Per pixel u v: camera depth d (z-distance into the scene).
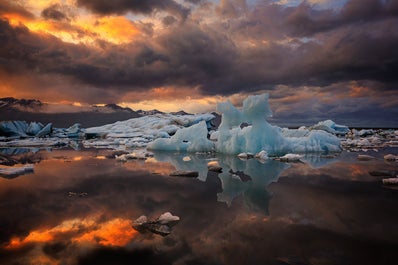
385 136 31.22
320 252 3.22
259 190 6.39
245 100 14.77
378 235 3.71
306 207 5.04
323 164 10.48
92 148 18.55
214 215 4.62
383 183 6.96
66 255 3.17
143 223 4.18
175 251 3.26
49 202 5.39
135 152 14.81
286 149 14.23
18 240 3.60
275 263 2.97
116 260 3.05
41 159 12.34
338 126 34.31
